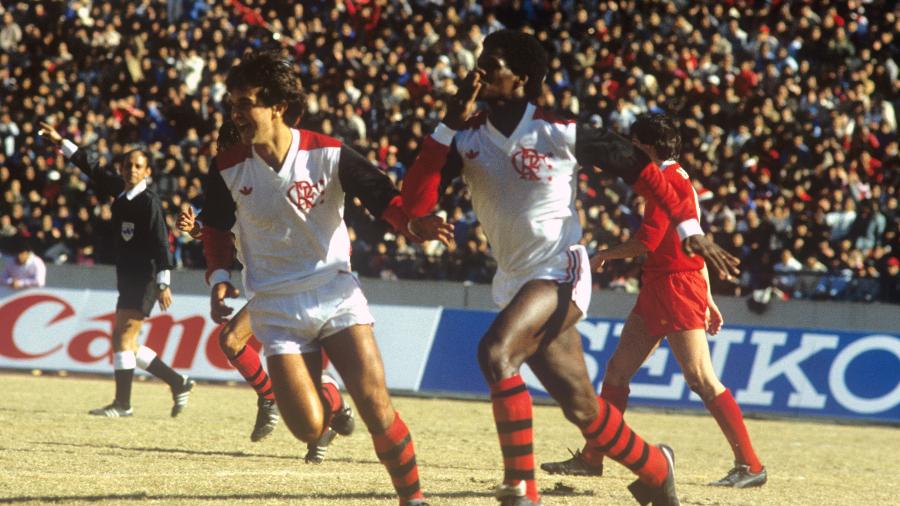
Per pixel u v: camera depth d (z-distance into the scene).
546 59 9.89
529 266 9.85
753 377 30.17
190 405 25.47
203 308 32.91
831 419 29.62
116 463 14.59
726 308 32.75
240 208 9.75
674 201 9.77
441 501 11.95
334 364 9.73
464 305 34.28
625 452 10.08
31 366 33.31
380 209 9.49
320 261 9.78
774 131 39.62
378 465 15.62
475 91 9.52
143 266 20.98
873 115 40.69
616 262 34.97
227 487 12.52
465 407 28.66
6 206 39.19
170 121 41.53
